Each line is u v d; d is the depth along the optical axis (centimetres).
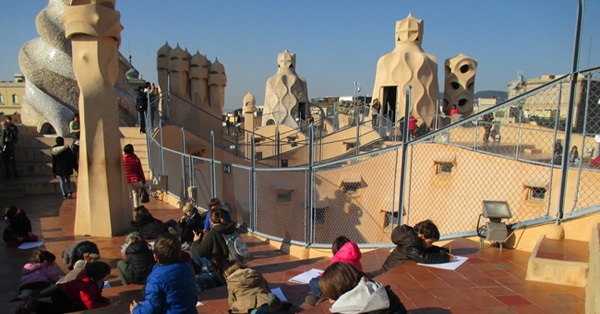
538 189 1002
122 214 757
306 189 753
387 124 1678
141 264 498
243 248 548
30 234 688
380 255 637
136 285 502
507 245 541
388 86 2241
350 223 1425
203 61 1970
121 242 705
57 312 412
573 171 815
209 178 1245
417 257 472
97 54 700
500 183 1092
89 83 712
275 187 1464
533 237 520
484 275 436
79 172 742
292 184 1487
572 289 397
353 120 2136
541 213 966
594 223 482
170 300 320
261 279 421
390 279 427
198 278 507
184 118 1903
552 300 373
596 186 750
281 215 1465
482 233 539
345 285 271
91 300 423
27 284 462
